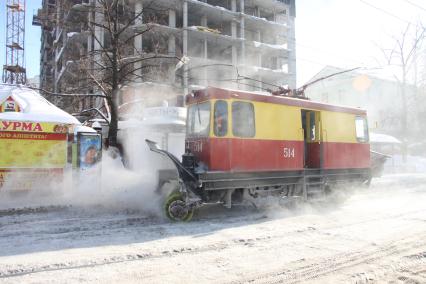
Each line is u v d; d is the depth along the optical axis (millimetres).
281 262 5477
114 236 7004
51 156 11297
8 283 4539
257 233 7328
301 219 8906
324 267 5266
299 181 10398
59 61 39781
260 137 9531
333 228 7836
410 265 5406
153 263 5391
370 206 11047
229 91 9055
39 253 5805
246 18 46531
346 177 11945
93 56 19188
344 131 11945
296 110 10492
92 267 5172
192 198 8562
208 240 6742
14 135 10766
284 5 51969
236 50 45281
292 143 10250
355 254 5887
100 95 15992
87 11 17703
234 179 8969
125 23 18266
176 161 8648
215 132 8852
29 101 14133
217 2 47688
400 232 7418
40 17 22266
